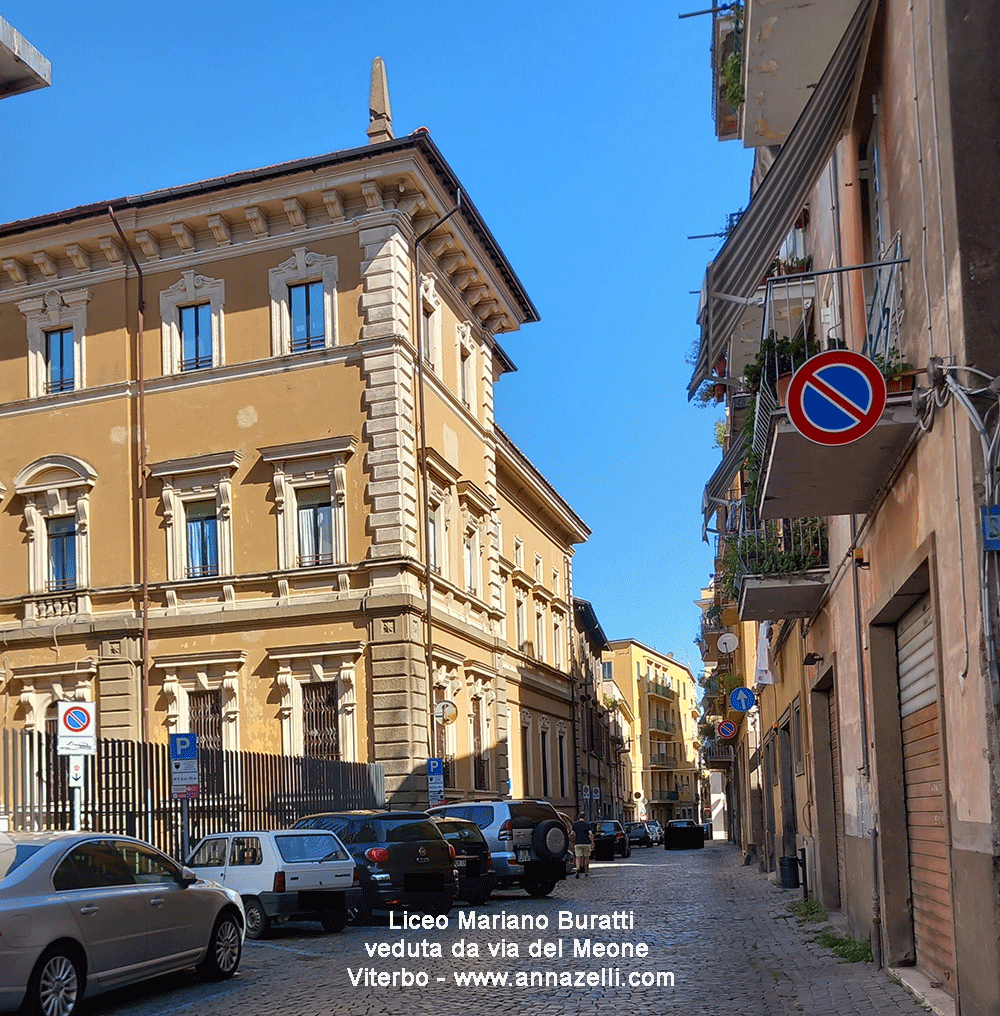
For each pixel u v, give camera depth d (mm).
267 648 31016
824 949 14500
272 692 30828
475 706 37062
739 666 46625
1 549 33719
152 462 32531
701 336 14141
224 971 13086
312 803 26797
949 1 8609
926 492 9664
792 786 27812
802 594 17719
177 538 32219
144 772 21531
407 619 30031
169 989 12617
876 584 12422
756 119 14992
